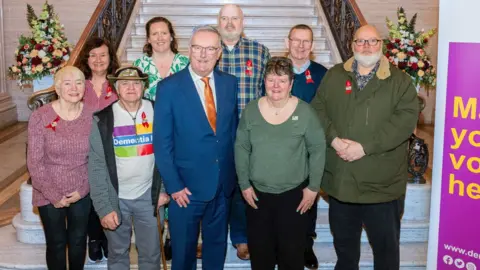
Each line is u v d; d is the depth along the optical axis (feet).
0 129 28.94
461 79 6.86
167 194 10.89
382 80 10.15
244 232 13.08
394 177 10.44
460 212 7.06
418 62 16.15
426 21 30.48
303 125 10.23
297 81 12.39
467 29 6.75
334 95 10.54
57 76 10.36
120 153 10.44
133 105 10.40
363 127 10.21
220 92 10.63
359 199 10.43
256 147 10.36
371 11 30.73
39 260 13.16
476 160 6.86
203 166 10.59
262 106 10.43
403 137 10.12
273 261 10.99
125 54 22.45
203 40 10.00
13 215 16.12
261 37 24.63
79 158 10.61
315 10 26.40
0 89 30.01
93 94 12.42
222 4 26.58
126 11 23.88
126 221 10.94
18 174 20.63
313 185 10.46
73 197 10.62
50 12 18.65
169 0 27.12
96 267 13.00
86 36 16.66
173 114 10.39
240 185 10.79
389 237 10.62
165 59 12.74
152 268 11.25
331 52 22.89
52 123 10.43
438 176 7.21
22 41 18.24
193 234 11.03
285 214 10.58
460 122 6.93
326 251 13.80
